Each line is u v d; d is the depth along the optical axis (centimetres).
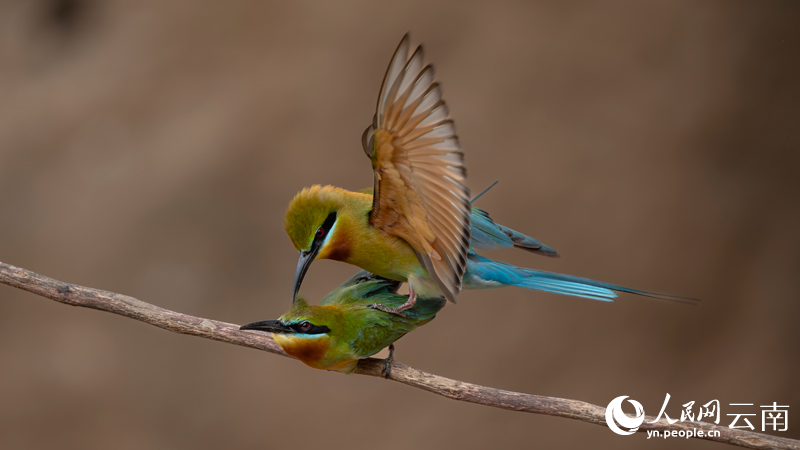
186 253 1345
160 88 1438
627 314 1287
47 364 1255
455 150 479
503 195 1323
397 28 1417
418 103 465
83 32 1525
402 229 594
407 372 589
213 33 1455
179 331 568
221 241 1352
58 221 1364
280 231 1353
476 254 719
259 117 1397
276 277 1333
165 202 1369
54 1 1542
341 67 1411
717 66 1372
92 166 1397
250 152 1387
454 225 527
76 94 1452
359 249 618
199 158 1384
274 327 568
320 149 1384
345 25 1426
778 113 1354
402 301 620
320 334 568
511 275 710
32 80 1493
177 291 1320
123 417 1241
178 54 1451
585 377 1259
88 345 1271
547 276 714
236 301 1320
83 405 1241
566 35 1390
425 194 529
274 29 1440
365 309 599
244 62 1434
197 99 1430
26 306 1291
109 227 1355
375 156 504
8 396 1239
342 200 620
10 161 1408
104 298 558
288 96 1403
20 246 1348
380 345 591
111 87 1448
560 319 1280
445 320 1276
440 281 567
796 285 1288
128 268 1335
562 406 539
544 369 1257
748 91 1362
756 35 1380
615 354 1266
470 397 559
